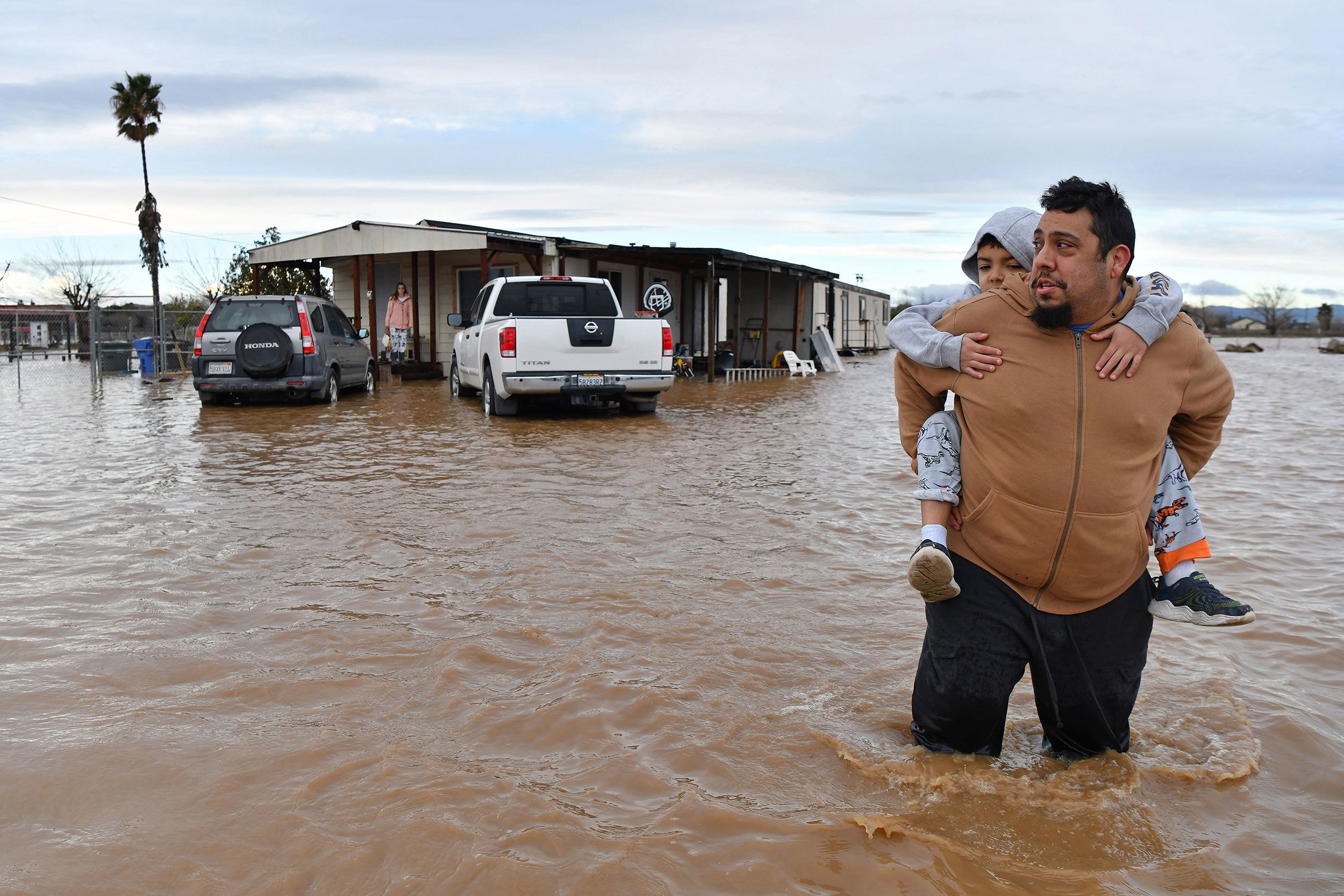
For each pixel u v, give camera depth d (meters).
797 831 2.63
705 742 3.17
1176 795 2.88
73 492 7.28
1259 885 2.42
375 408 14.25
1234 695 3.62
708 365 22.50
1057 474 2.70
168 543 5.72
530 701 3.47
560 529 6.21
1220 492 7.79
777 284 29.11
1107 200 2.59
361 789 2.82
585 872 2.41
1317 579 5.26
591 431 11.62
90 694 3.49
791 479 8.28
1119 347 2.65
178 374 23.14
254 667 3.77
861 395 18.42
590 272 22.61
